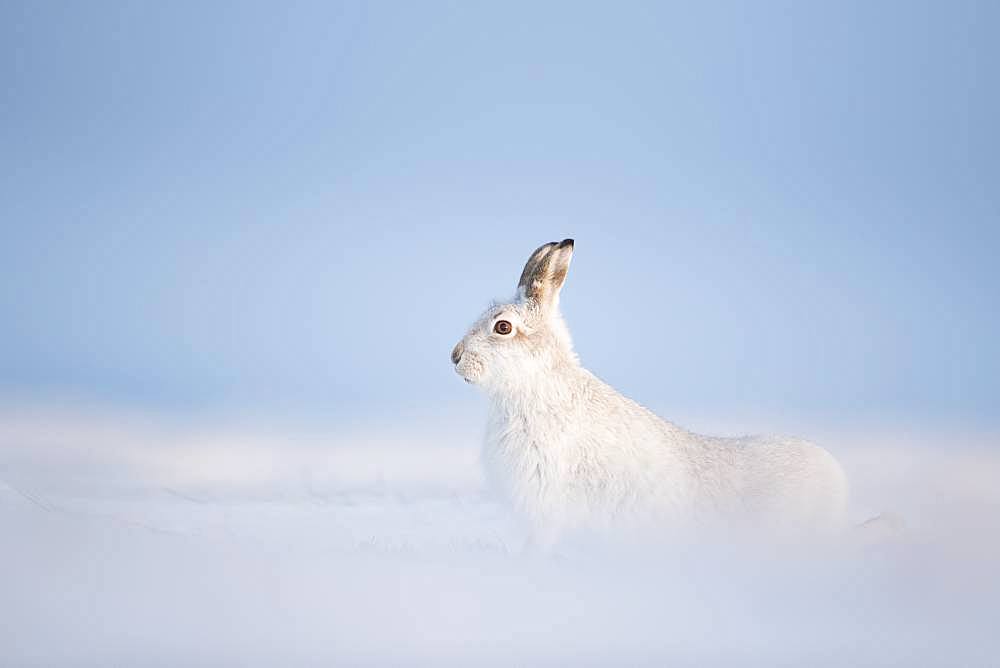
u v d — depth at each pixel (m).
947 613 24.92
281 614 22.94
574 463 30.55
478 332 31.48
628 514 30.19
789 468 31.69
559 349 31.59
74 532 25.41
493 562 27.16
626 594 25.59
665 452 30.83
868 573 27.27
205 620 22.39
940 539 29.67
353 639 22.14
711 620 24.20
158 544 25.67
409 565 26.36
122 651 21.00
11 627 21.52
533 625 23.38
